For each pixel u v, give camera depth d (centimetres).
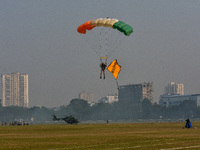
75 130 16975
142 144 8550
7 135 12912
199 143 8712
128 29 14575
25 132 15262
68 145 8481
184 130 15725
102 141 9519
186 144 8481
